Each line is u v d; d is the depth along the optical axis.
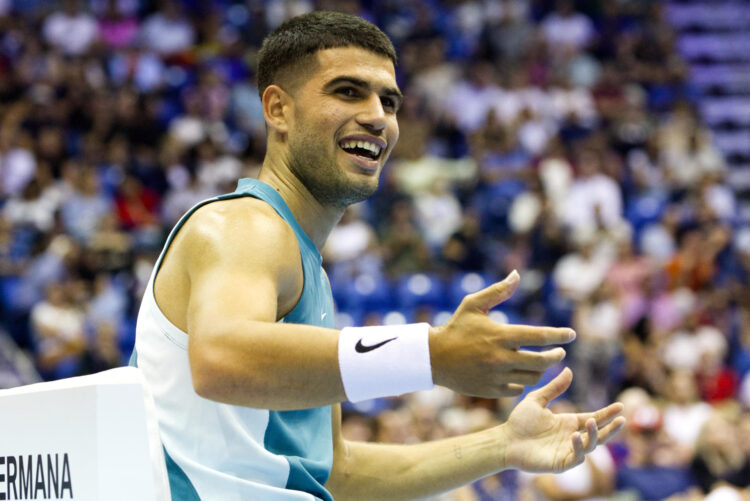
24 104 22.03
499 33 27.69
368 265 19.03
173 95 24.33
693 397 15.18
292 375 3.29
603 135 24.81
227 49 26.19
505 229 21.45
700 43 30.73
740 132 28.62
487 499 12.15
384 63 4.20
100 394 3.53
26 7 25.80
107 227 17.98
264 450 3.96
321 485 4.29
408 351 3.32
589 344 17.06
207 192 20.73
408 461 4.89
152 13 26.95
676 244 20.98
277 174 4.29
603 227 20.61
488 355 3.24
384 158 4.32
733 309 18.64
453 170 23.11
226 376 3.26
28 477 3.78
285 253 3.75
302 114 4.14
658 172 23.98
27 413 3.77
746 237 22.05
